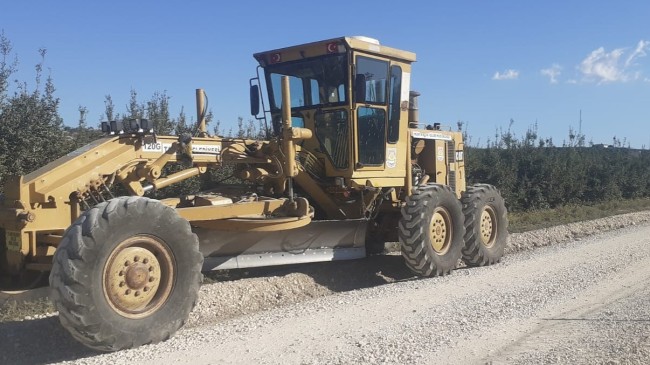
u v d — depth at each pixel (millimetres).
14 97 9250
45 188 5891
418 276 9242
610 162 27812
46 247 6035
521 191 21297
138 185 6668
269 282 8039
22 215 5738
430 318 6297
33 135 9227
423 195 9008
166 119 11430
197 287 5977
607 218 17875
